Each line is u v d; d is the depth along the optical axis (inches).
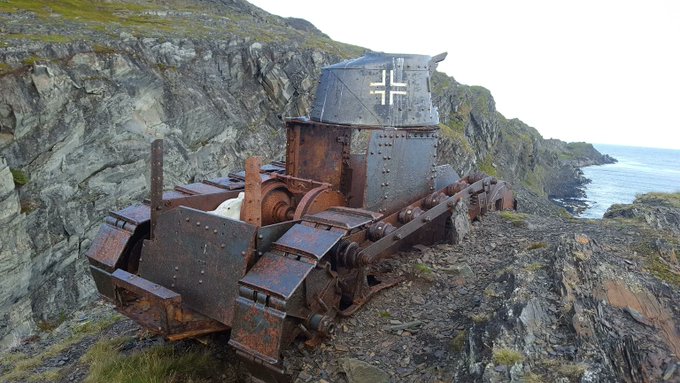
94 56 524.1
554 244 207.0
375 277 215.3
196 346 193.8
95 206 537.0
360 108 226.7
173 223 177.9
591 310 156.1
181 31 744.3
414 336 176.6
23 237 455.2
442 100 1216.2
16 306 458.6
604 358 136.5
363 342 176.7
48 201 488.7
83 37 588.1
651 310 163.6
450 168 295.4
